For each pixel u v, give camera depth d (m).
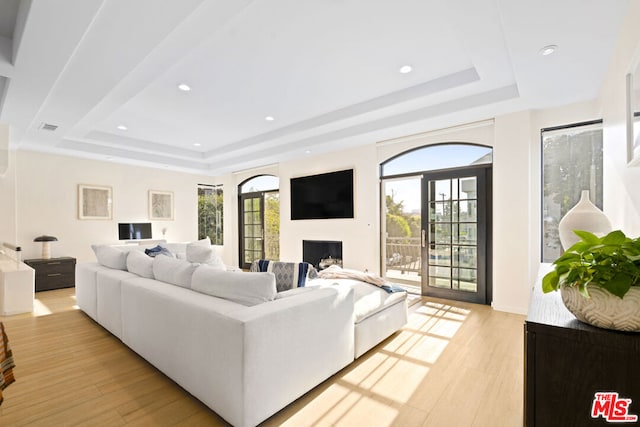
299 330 1.82
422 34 2.49
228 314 1.63
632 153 1.86
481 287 4.00
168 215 6.86
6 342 1.70
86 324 3.28
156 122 4.62
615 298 0.87
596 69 2.57
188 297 2.01
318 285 2.49
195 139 5.62
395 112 3.92
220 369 1.63
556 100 3.23
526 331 1.00
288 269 2.45
